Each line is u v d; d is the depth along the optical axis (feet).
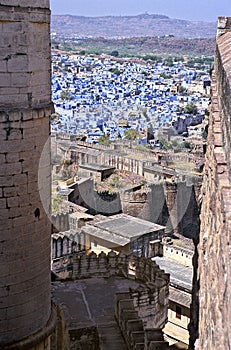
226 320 24.76
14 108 52.70
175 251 169.17
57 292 96.63
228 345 22.82
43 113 55.42
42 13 53.72
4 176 53.26
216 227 36.63
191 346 59.31
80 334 81.66
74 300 93.40
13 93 52.49
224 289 27.25
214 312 31.53
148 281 100.58
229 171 32.30
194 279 74.69
